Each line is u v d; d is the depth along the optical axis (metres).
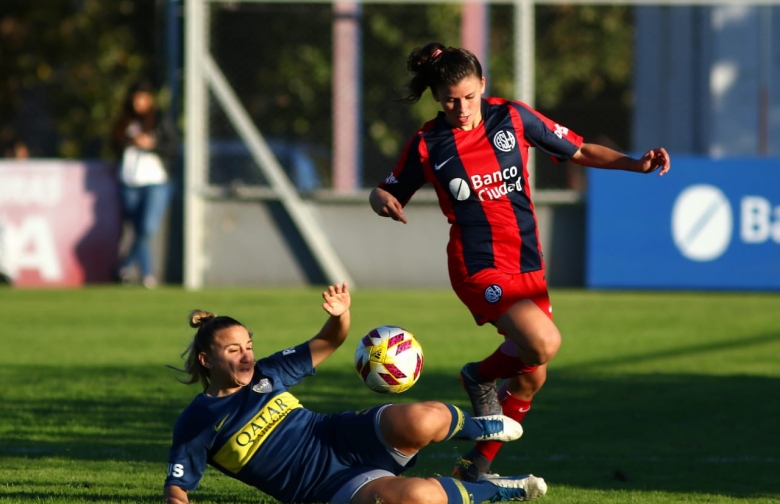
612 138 87.69
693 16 59.75
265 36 77.31
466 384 18.28
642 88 63.19
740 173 48.62
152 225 49.84
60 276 50.72
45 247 50.66
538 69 85.69
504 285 17.98
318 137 77.56
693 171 48.84
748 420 23.52
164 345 34.34
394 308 43.28
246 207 51.28
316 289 50.38
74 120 77.69
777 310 42.75
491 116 18.70
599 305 44.19
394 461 15.94
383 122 75.69
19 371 29.67
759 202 48.53
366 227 51.28
